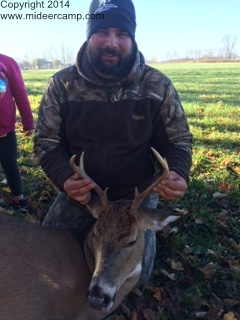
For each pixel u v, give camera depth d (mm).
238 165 1946
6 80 1431
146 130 1082
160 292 1150
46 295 949
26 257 965
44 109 1109
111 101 1049
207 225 1403
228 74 7883
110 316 1071
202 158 1974
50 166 1076
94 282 857
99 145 1077
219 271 1214
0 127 1406
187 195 1571
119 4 1017
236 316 1095
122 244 903
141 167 1123
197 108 3475
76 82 1067
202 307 1130
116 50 1011
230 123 2867
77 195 987
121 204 958
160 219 984
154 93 1068
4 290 920
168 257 1284
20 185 1489
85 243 1035
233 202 1562
